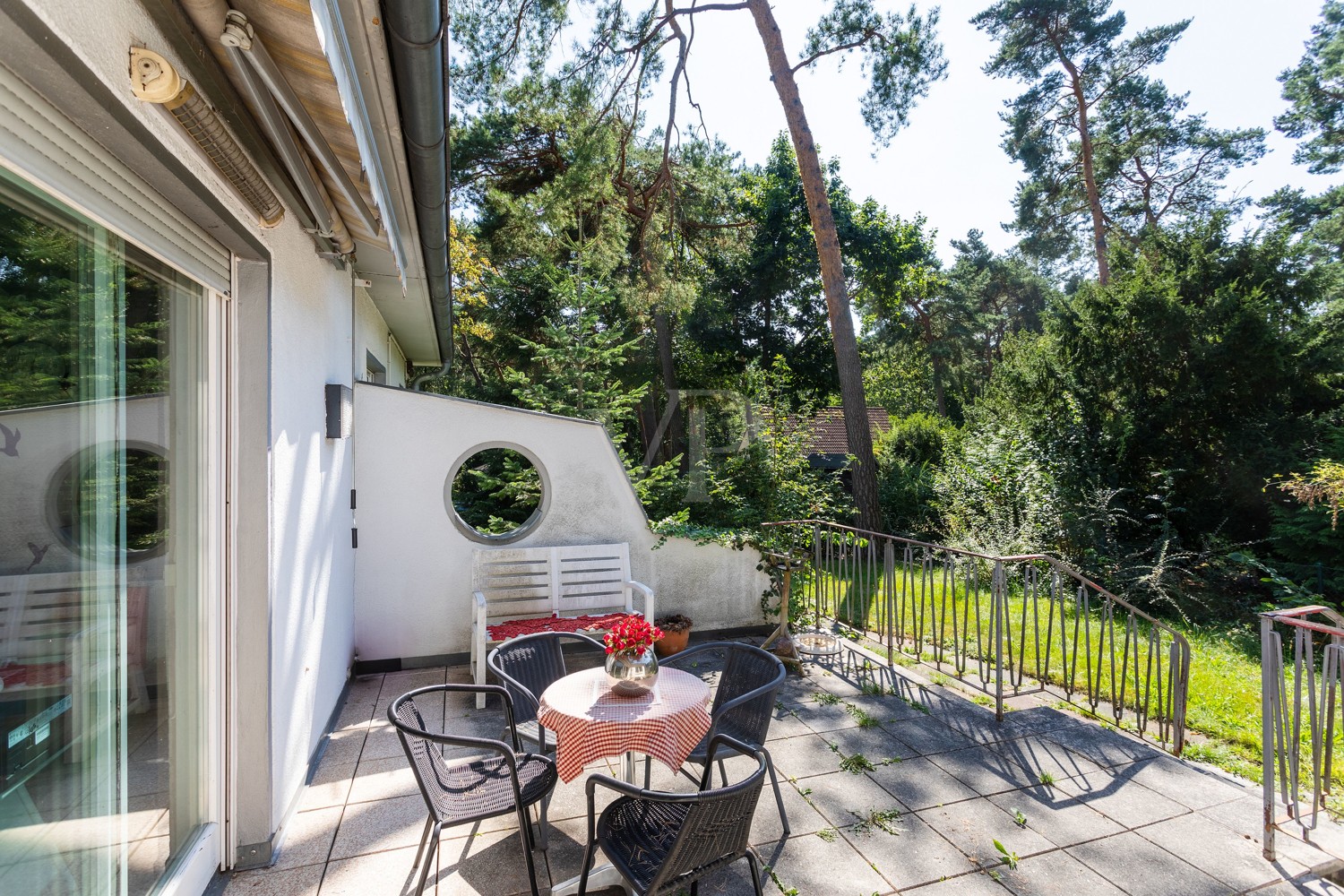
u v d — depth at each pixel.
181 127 1.76
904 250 21.52
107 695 1.77
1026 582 4.74
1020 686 4.67
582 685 2.88
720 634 5.91
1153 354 10.75
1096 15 15.67
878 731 4.07
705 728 2.72
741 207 18.41
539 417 5.36
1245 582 9.15
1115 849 2.89
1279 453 9.49
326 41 1.47
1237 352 10.05
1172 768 3.64
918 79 10.77
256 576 2.62
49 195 1.46
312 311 3.43
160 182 1.87
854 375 10.95
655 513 9.38
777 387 8.90
